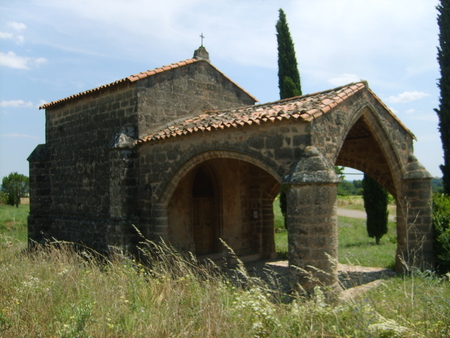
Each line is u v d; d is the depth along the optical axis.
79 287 7.58
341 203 41.97
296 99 11.45
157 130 12.64
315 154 8.28
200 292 7.24
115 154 11.88
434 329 5.33
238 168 14.85
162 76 12.91
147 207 11.91
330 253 8.14
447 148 14.37
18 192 31.75
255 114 10.16
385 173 12.67
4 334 5.52
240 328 5.78
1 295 7.22
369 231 18.33
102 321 5.73
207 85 14.48
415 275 10.36
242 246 14.84
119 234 11.54
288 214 8.41
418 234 11.39
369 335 5.20
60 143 15.41
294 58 19.25
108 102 13.27
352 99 10.12
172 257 11.48
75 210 14.40
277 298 7.39
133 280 7.57
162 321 5.89
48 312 6.41
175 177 11.26
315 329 5.68
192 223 13.14
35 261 9.27
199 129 10.34
